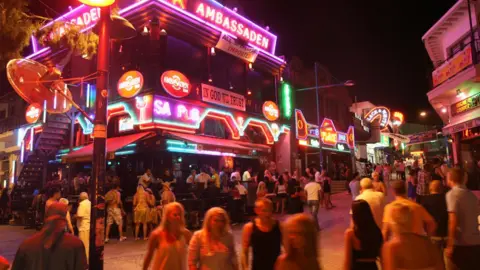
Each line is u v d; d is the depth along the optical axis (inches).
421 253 132.1
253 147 756.0
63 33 373.7
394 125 2071.9
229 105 784.9
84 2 233.9
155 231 178.4
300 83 1099.3
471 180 607.2
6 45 340.5
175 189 653.9
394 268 133.3
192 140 623.5
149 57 655.8
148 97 636.7
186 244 178.7
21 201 682.8
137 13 663.1
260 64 903.1
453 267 198.2
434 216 236.5
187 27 705.6
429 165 419.5
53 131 808.3
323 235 440.8
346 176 1048.2
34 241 134.2
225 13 790.5
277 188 674.8
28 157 813.2
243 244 178.4
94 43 386.3
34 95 315.3
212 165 776.9
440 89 668.7
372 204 237.9
